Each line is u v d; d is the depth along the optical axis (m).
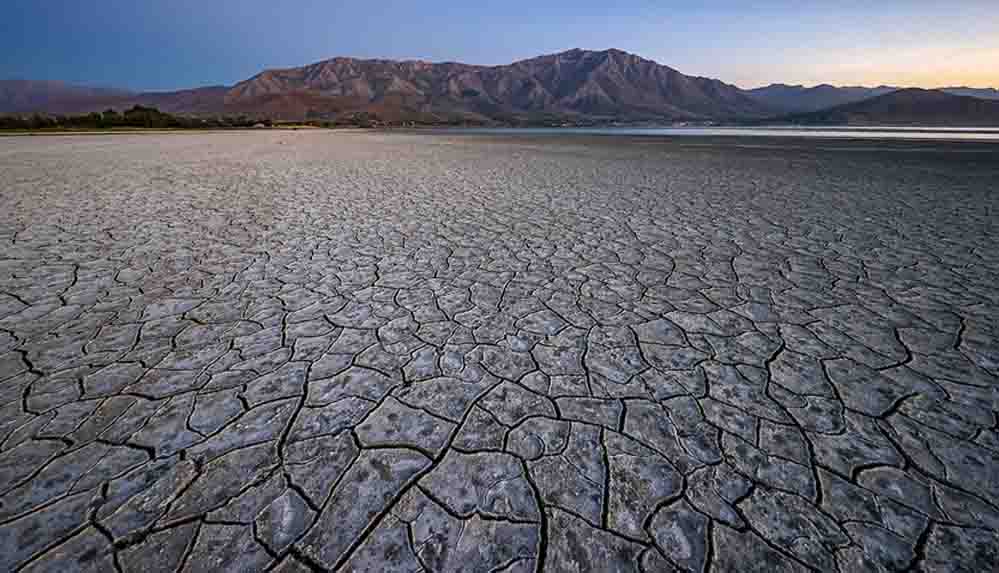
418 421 1.49
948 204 4.98
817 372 1.78
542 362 1.86
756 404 1.58
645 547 1.05
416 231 3.94
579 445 1.38
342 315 2.29
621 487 1.22
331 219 4.37
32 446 1.33
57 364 1.78
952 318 2.23
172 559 1.00
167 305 2.37
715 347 1.98
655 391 1.66
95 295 2.47
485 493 1.20
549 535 1.08
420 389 1.66
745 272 2.92
